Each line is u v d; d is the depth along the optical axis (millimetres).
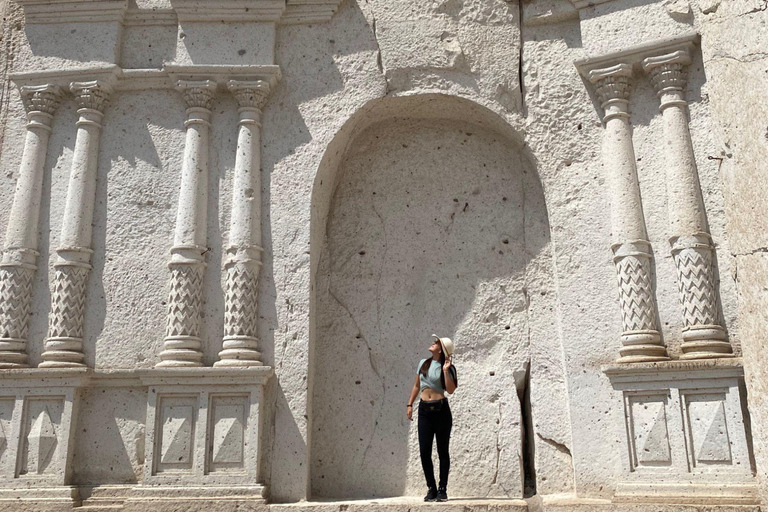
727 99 5617
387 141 8047
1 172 7539
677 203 6629
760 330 5082
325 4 7691
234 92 7480
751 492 5703
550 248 7449
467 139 7961
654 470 6105
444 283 7633
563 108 7328
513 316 7422
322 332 7551
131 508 6320
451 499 6684
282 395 6812
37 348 7020
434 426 6336
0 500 6453
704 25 6031
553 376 7062
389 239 7812
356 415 7332
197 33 7656
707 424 6004
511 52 7559
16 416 6711
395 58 7516
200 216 7238
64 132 7629
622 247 6723
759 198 5176
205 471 6480
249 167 7297
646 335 6441
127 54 7793
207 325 7023
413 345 7496
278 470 6629
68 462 6645
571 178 7152
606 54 7121
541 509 6367
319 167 7375
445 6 7629
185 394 6703
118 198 7434
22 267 7117
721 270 6453
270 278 7117
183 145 7543
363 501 6430
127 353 7008
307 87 7598
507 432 7113
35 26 7844
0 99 7766
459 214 7801
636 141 7051
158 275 7207
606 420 6496
